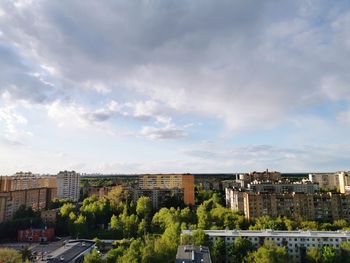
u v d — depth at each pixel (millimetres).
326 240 184125
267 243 172250
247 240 179375
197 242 176625
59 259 164500
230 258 175875
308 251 173875
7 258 173500
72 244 198875
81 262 174750
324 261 164875
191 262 138250
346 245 172250
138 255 157250
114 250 171625
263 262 153500
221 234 190250
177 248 164500
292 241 186000
